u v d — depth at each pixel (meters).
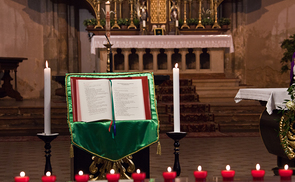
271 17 14.06
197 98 10.81
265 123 4.59
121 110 3.60
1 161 5.94
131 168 3.76
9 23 13.62
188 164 5.64
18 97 12.30
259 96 4.47
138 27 13.60
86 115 3.53
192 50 12.80
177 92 3.49
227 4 15.15
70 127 3.50
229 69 15.22
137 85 3.72
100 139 3.51
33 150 6.93
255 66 14.86
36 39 14.40
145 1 13.67
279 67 13.81
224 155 6.34
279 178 2.89
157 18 13.55
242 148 7.02
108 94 3.59
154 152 6.67
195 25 13.66
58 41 14.52
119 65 13.32
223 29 13.62
